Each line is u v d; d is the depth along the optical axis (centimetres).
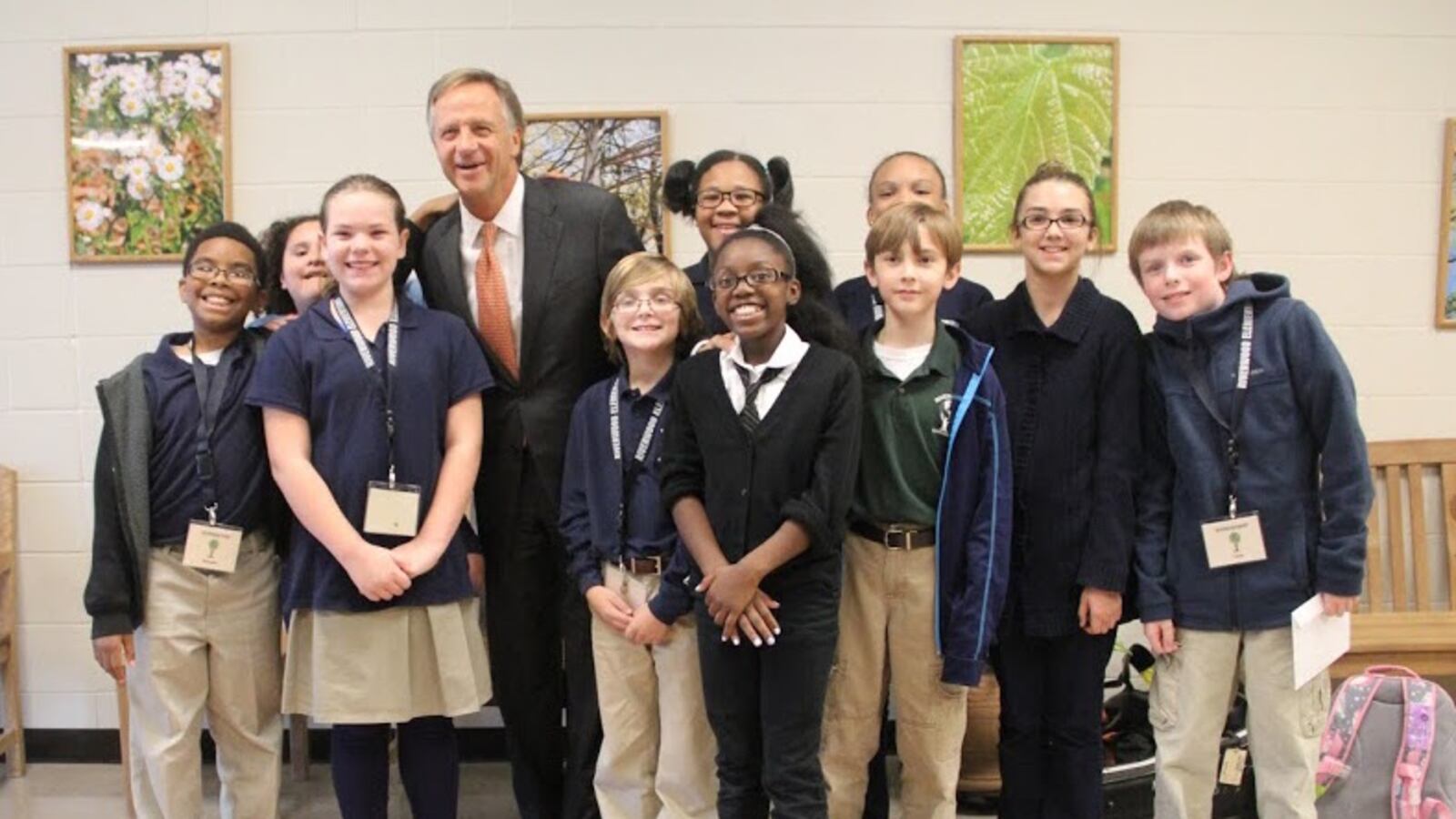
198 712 224
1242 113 324
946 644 204
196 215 322
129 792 299
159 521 221
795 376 200
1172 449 211
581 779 240
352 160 321
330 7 318
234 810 229
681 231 322
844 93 321
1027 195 219
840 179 323
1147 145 324
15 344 327
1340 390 199
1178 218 211
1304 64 323
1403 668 270
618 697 221
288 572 217
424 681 216
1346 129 326
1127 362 215
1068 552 215
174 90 319
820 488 194
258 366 216
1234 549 203
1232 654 208
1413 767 246
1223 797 265
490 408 238
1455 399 332
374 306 219
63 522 328
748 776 203
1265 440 203
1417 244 329
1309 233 328
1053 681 221
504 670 244
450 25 319
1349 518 198
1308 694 204
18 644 329
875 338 218
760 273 197
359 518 210
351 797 217
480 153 225
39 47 320
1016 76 320
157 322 325
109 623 217
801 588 196
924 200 233
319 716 210
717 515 198
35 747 331
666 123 319
